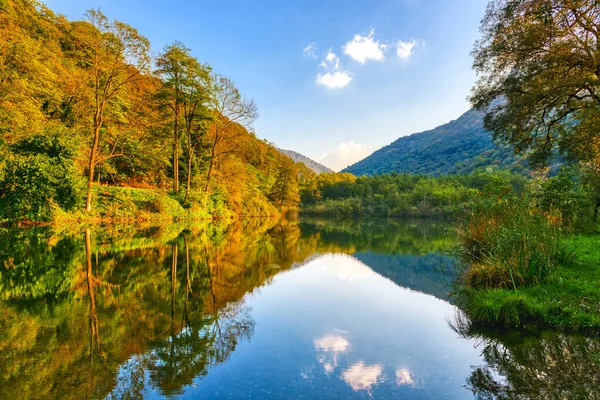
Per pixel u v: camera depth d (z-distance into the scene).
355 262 13.02
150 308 6.35
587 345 4.64
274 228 30.20
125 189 25.84
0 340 4.73
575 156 15.70
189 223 26.95
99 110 21.55
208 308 6.51
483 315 5.77
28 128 18.73
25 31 20.67
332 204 74.94
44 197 17.75
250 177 50.03
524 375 3.91
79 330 5.16
